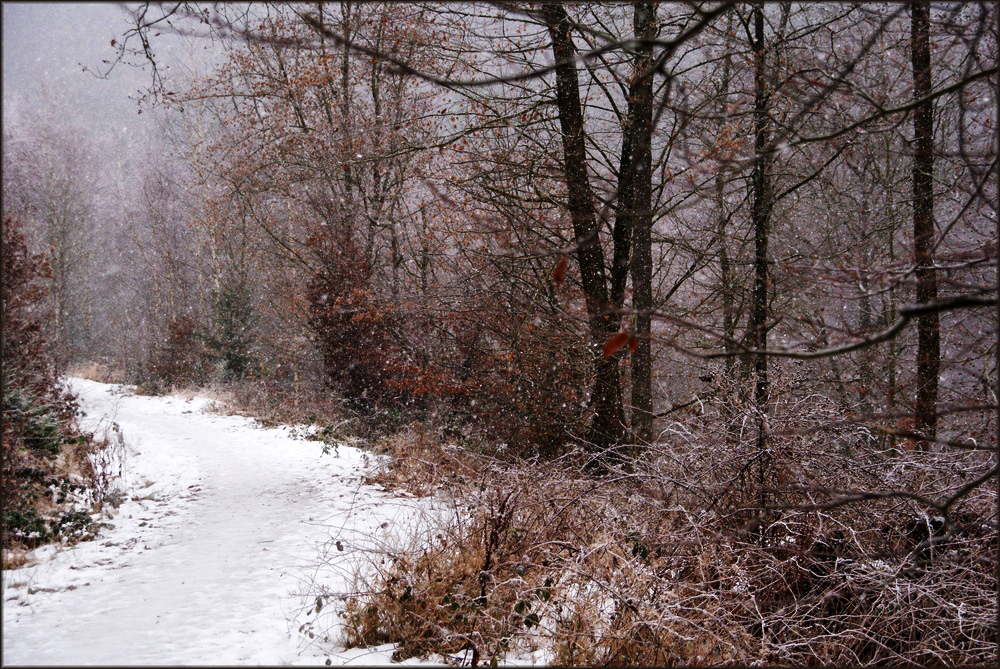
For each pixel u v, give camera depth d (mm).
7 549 7949
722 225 12148
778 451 6371
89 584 7020
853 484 6469
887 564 5824
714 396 7453
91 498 10297
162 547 8445
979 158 5609
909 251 8312
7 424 9336
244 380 27766
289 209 21641
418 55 12273
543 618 5559
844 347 2918
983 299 2738
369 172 19312
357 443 15773
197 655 4910
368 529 8375
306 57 17953
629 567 5551
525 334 12477
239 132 21531
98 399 25078
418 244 17312
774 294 10453
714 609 5328
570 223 12805
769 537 6199
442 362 15422
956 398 8484
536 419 11984
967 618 5398
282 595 6453
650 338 3045
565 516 6504
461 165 13102
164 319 34156
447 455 8195
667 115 10578
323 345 19062
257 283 26094
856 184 13172
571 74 10953
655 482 6875
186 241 35156
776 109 10789
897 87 9516
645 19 10156
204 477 13023
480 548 6137
